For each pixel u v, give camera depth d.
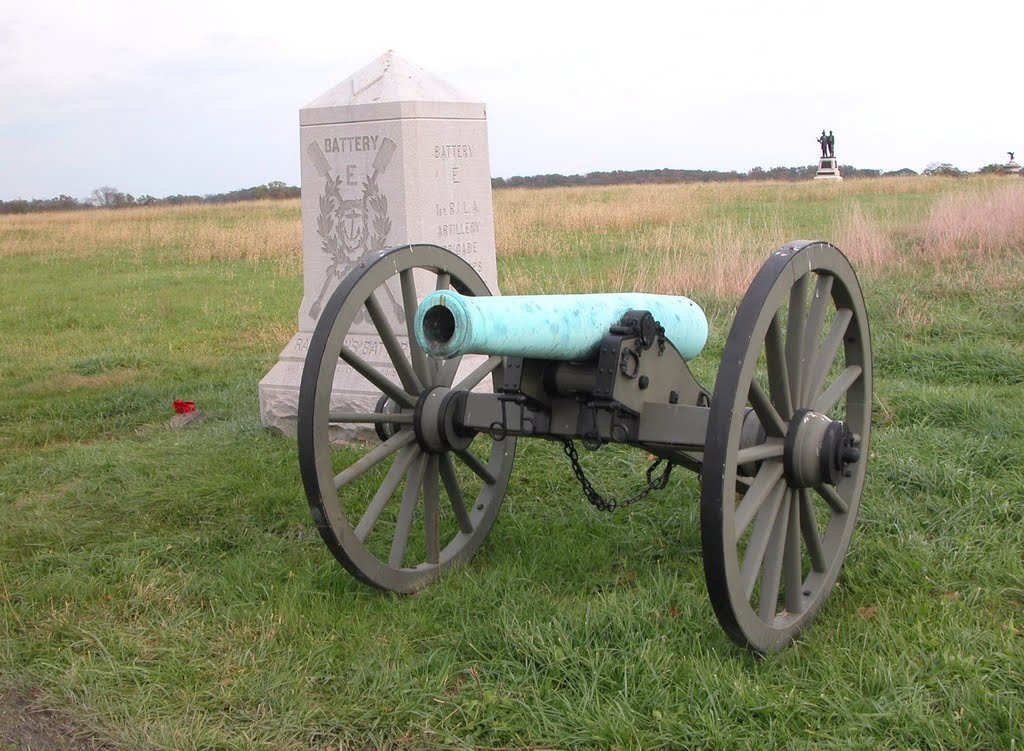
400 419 4.17
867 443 4.17
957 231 11.91
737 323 3.17
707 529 3.11
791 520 3.64
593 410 3.73
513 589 4.20
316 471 3.80
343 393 6.38
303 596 4.26
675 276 10.63
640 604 3.87
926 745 2.97
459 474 5.60
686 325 4.13
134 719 3.43
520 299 3.50
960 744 2.92
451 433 4.16
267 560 4.75
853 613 3.89
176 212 39.34
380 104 6.13
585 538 4.81
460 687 3.53
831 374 6.94
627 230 20.94
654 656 3.47
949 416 6.02
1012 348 7.50
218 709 3.48
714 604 3.23
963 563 4.20
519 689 3.43
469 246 6.57
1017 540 4.42
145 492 5.74
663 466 5.59
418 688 3.49
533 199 35.09
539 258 16.48
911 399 6.29
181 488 5.73
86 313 13.44
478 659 3.67
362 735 3.28
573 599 4.11
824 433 3.52
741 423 3.14
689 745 3.05
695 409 3.69
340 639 3.91
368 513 4.12
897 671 3.31
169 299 14.52
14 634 4.11
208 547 5.00
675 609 3.89
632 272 12.60
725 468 3.09
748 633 3.35
